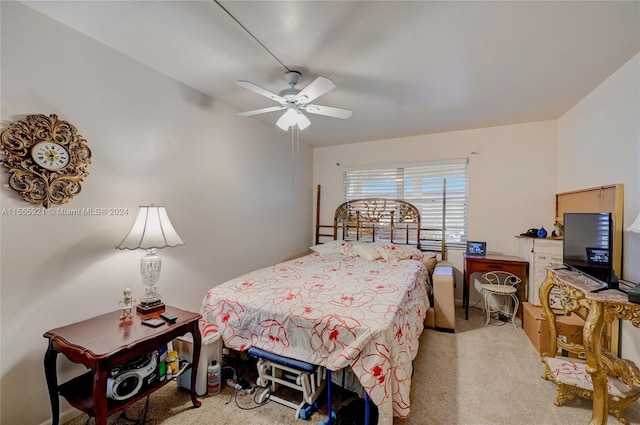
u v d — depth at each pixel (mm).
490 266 3289
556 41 1856
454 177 3961
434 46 1916
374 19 1638
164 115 2375
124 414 1770
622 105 2189
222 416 1759
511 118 3389
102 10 1603
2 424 1504
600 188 2455
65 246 1749
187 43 1919
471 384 2051
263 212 3678
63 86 1737
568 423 1671
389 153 4355
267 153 3748
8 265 1526
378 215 4430
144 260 1938
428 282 3314
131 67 2115
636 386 1702
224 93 2748
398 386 1570
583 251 2018
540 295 2287
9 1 1523
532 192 3531
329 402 1654
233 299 2100
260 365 1936
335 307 1849
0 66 1494
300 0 1484
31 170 1593
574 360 2057
